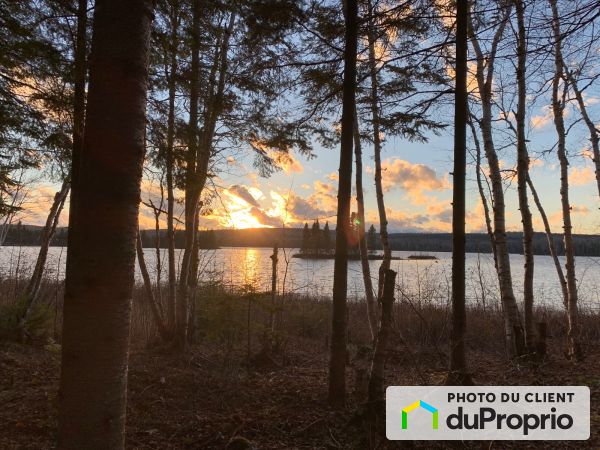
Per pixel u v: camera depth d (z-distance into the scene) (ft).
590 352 29.68
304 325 36.32
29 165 19.24
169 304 27.48
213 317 23.71
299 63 20.31
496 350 31.01
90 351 6.50
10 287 35.45
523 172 27.71
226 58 25.23
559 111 28.40
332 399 17.49
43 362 22.77
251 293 23.40
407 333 30.73
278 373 22.72
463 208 17.26
